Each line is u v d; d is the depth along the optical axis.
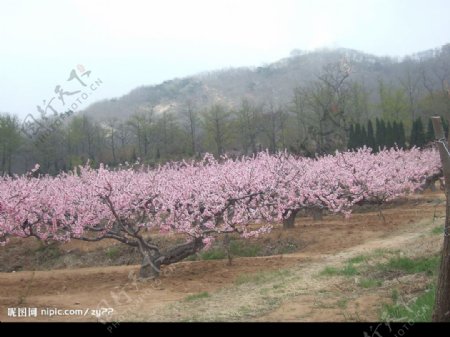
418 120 46.97
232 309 8.95
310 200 19.70
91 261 19.97
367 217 22.84
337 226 20.23
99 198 14.01
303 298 9.37
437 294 6.01
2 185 18.08
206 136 52.75
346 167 24.11
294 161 22.88
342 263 13.03
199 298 10.20
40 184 17.67
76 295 11.55
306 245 17.78
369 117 59.91
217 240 19.22
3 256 21.52
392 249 14.03
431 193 33.00
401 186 24.78
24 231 14.16
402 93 55.84
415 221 20.09
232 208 15.41
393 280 10.13
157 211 15.29
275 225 21.78
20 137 29.88
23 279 14.35
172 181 16.36
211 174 17.69
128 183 15.19
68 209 14.96
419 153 36.22
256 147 52.53
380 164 29.42
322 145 39.69
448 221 5.97
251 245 18.69
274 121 51.28
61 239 14.61
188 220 13.78
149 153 46.97
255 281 11.71
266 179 17.52
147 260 13.31
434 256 11.55
